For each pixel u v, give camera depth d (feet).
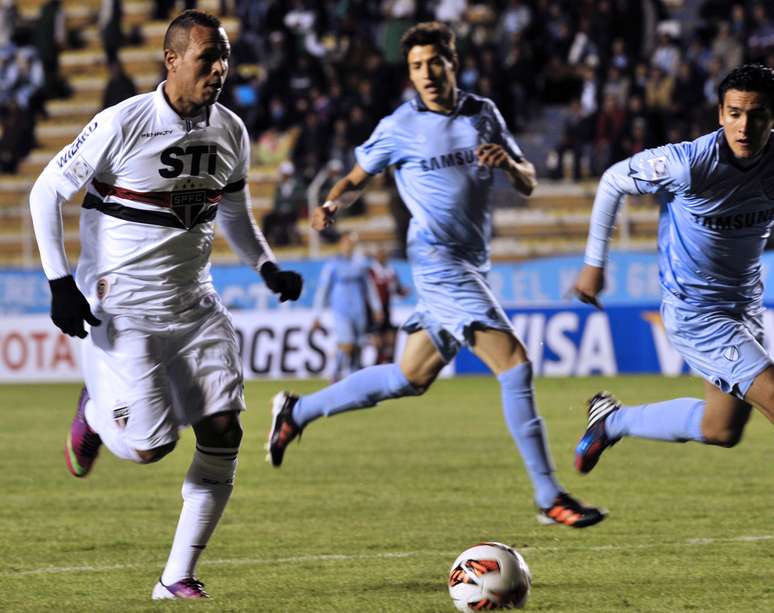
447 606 57.47
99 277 59.82
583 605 57.21
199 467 60.03
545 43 277.44
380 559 70.44
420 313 82.69
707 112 236.63
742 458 116.06
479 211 82.07
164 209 59.06
